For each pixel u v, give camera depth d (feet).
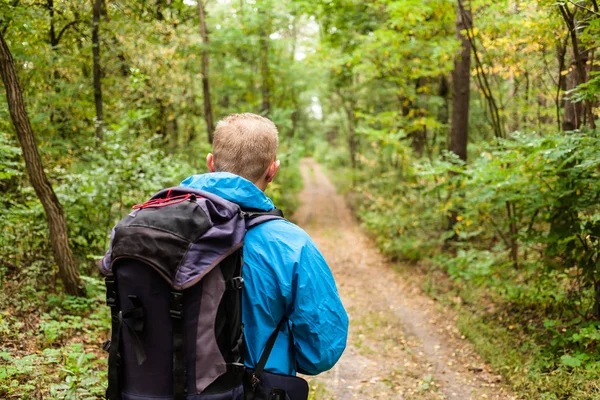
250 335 4.70
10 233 17.56
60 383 11.46
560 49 21.72
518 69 26.96
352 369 17.52
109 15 29.96
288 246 4.77
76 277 17.28
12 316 14.64
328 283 4.94
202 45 38.50
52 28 27.40
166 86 34.63
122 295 4.45
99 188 19.42
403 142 37.35
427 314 24.06
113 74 31.09
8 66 14.84
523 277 21.68
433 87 43.96
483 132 42.32
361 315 24.58
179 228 4.39
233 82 50.60
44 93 25.41
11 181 20.79
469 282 26.02
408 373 17.06
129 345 4.47
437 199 36.11
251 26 45.24
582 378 13.17
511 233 22.76
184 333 4.33
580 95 14.48
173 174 23.29
